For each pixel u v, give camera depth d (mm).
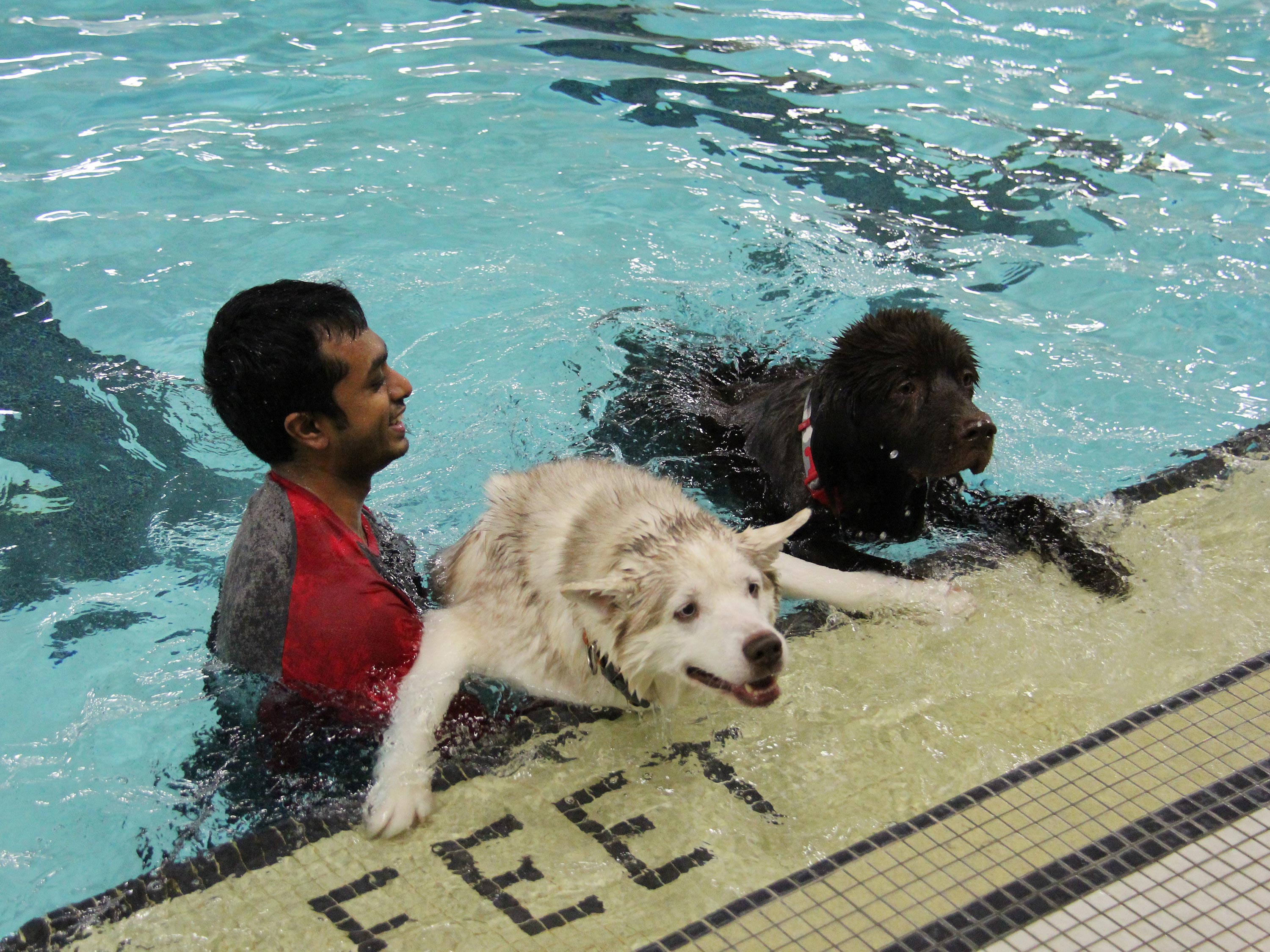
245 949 2742
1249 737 3285
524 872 2959
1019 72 9320
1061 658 3820
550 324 6039
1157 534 4457
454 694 3514
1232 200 7398
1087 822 2984
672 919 2795
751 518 4902
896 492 4766
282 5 10180
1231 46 9500
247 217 7051
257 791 3346
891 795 3227
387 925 2801
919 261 6805
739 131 8320
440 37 9836
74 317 6121
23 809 3297
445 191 7445
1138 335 6113
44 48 9109
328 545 3479
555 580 3629
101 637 4023
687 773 3338
